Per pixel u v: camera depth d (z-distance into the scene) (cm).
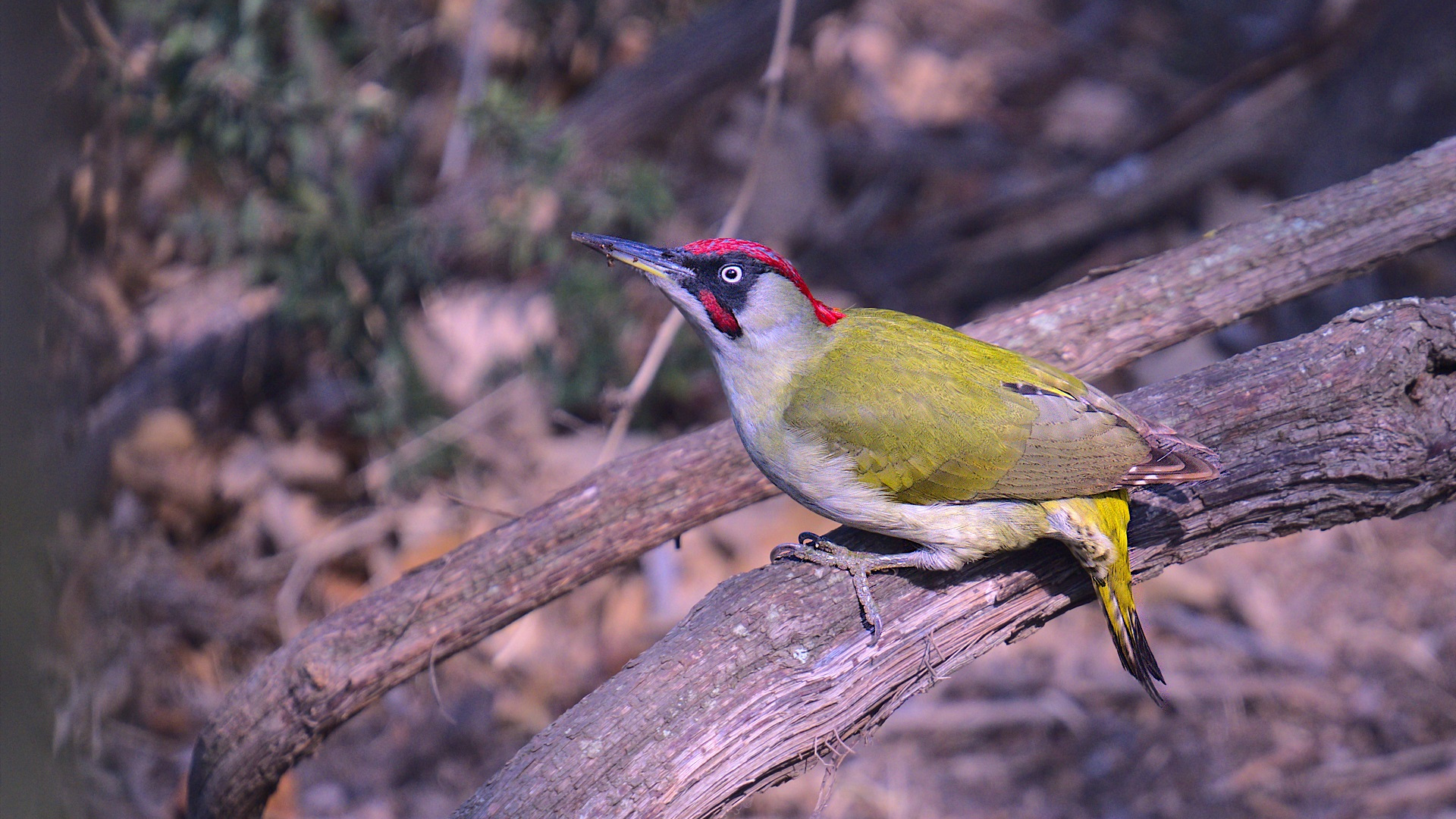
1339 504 675
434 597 777
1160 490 691
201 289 1363
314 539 1270
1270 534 699
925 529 659
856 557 655
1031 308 838
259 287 1287
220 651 1178
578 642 1205
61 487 1099
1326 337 693
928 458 656
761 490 808
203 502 1272
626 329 1334
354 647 776
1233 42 1927
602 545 790
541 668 1183
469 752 1120
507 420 1355
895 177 1733
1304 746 1092
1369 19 1520
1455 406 660
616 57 1623
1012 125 1836
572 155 1324
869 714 640
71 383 1170
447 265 1359
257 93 1167
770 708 607
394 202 1327
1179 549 696
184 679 1151
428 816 1070
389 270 1245
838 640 633
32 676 639
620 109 1413
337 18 1359
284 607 1192
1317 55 1568
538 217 1338
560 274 1319
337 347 1278
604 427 1356
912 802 1073
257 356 1349
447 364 1381
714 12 1459
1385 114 1504
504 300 1402
